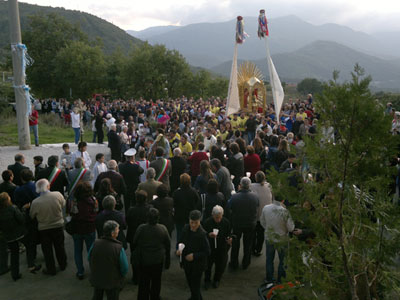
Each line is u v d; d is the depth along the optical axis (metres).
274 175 3.31
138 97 44.91
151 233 5.07
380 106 2.77
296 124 14.92
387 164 2.85
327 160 2.97
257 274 6.46
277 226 5.62
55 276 6.33
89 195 6.13
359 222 3.04
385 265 3.07
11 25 14.62
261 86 22.70
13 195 7.08
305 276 3.13
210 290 5.90
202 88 49.09
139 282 5.16
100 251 4.66
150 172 7.16
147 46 46.62
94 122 18.38
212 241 5.80
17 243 6.13
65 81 49.31
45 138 19.55
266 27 17.66
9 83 25.03
